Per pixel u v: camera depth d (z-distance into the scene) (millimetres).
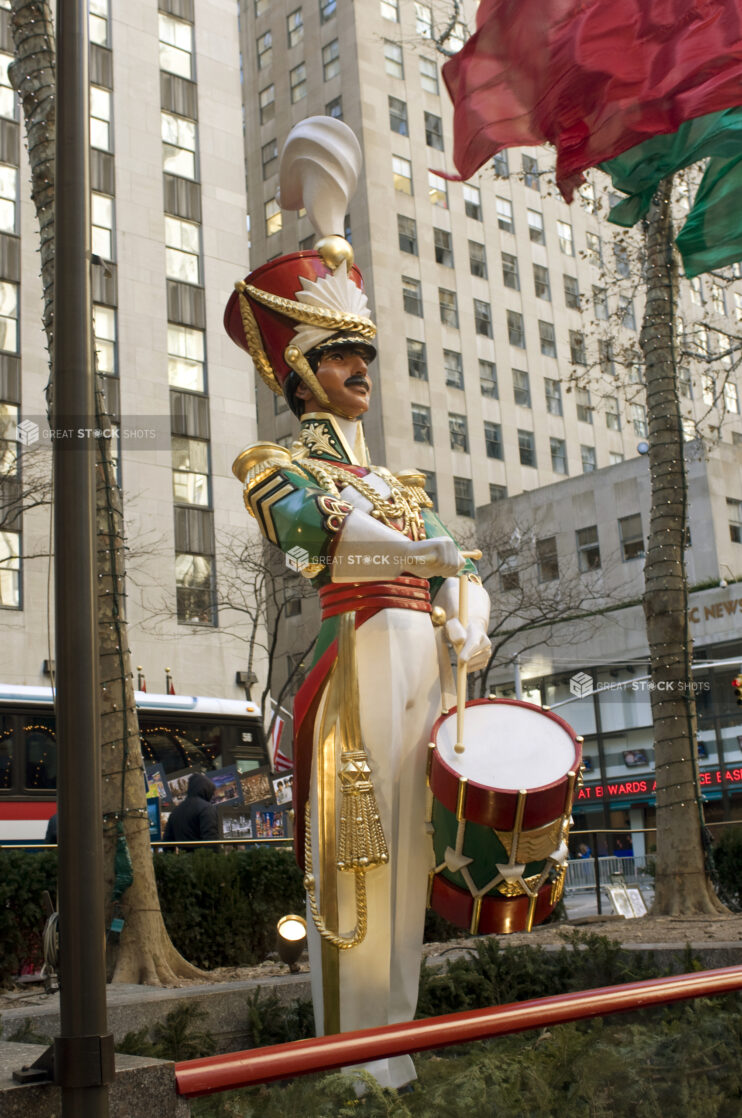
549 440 55000
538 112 6543
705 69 6184
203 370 30219
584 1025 3150
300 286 4859
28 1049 2781
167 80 32656
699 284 35000
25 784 20469
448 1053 2889
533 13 6355
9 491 23219
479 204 55188
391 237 51438
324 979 4199
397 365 50000
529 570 45812
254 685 30297
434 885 4223
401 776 4352
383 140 52125
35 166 9430
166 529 27625
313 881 4285
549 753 4180
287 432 50469
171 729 22328
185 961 8141
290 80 54875
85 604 2615
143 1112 2402
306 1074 2582
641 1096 3211
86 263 2857
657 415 12789
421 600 4590
